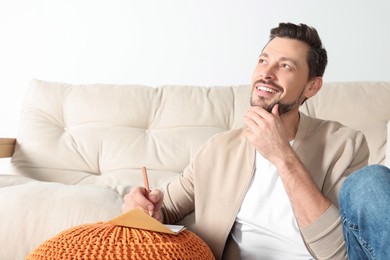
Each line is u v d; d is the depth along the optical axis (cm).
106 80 254
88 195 146
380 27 239
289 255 130
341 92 189
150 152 188
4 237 138
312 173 132
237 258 135
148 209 131
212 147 145
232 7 247
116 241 104
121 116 195
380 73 240
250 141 128
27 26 256
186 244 112
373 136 179
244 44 247
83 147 191
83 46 255
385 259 88
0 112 256
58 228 138
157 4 251
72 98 201
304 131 137
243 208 135
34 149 192
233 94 198
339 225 116
